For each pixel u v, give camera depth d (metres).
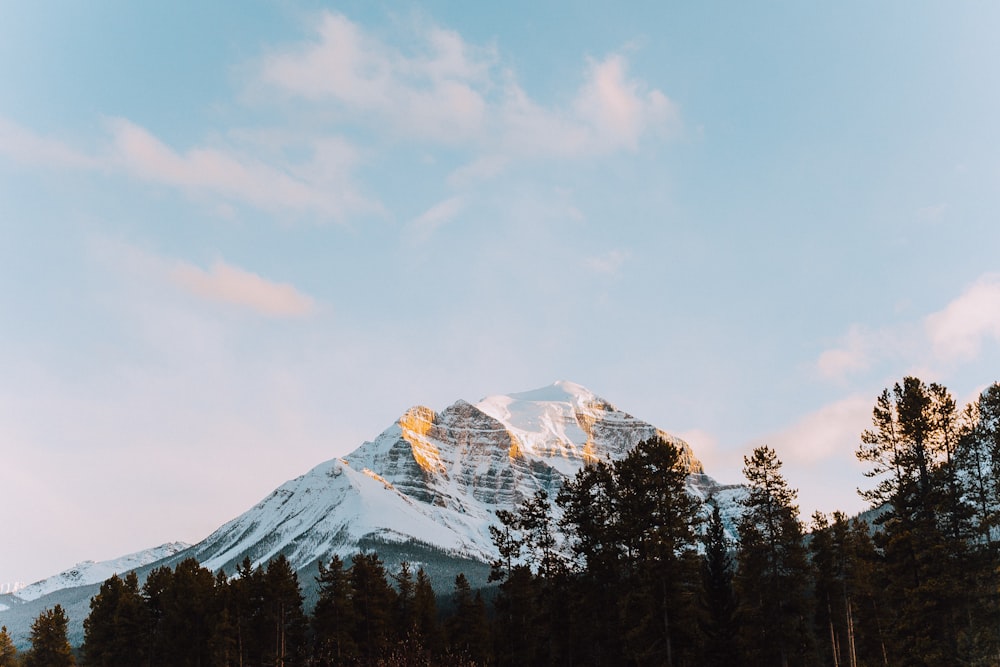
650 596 58.72
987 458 57.25
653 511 61.12
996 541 55.91
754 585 65.19
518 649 80.12
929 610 56.16
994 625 55.25
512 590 79.44
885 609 78.56
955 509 57.47
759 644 64.81
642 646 59.81
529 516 71.88
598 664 69.19
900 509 59.16
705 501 64.00
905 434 59.31
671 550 58.59
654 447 61.31
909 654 57.94
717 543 67.75
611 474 64.50
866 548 60.75
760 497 65.62
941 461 58.56
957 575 56.09
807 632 67.81
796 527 64.62
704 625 63.34
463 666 57.19
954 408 58.41
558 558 71.69
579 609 67.75
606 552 62.81
